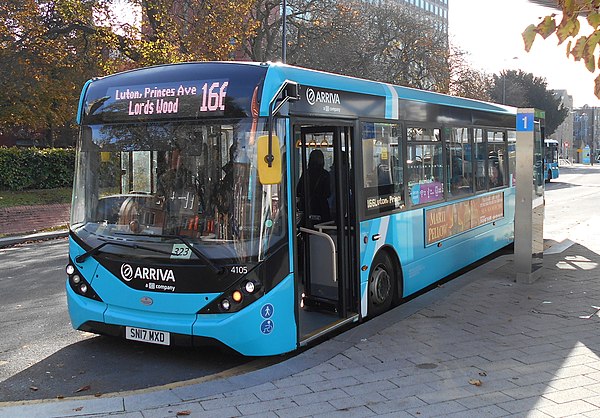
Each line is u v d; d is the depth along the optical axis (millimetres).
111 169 5836
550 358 5355
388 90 7398
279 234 5387
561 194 29500
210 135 5422
